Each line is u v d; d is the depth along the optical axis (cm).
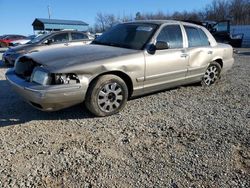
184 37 584
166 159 339
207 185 291
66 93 413
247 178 303
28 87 414
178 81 577
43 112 488
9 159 336
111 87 463
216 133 411
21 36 3456
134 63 481
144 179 300
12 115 475
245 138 396
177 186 289
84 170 315
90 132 412
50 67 415
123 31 568
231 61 718
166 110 508
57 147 367
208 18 5472
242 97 601
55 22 3622
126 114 484
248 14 5434
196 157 344
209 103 555
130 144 376
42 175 306
